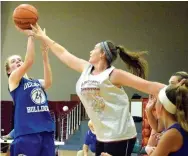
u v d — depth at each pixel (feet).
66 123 34.58
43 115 11.28
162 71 40.50
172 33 40.52
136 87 8.99
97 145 9.52
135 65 10.21
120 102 9.18
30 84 11.35
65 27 41.98
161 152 7.17
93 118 9.36
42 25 42.24
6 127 32.89
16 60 11.81
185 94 7.31
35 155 10.93
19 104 11.16
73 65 10.16
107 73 9.12
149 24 40.88
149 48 40.70
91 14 41.73
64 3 42.06
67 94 41.57
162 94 7.58
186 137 7.17
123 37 41.09
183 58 40.22
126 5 41.24
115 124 9.09
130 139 9.22
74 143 33.27
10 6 42.11
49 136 11.32
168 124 7.54
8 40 42.01
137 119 32.32
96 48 9.63
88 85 9.15
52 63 41.86
